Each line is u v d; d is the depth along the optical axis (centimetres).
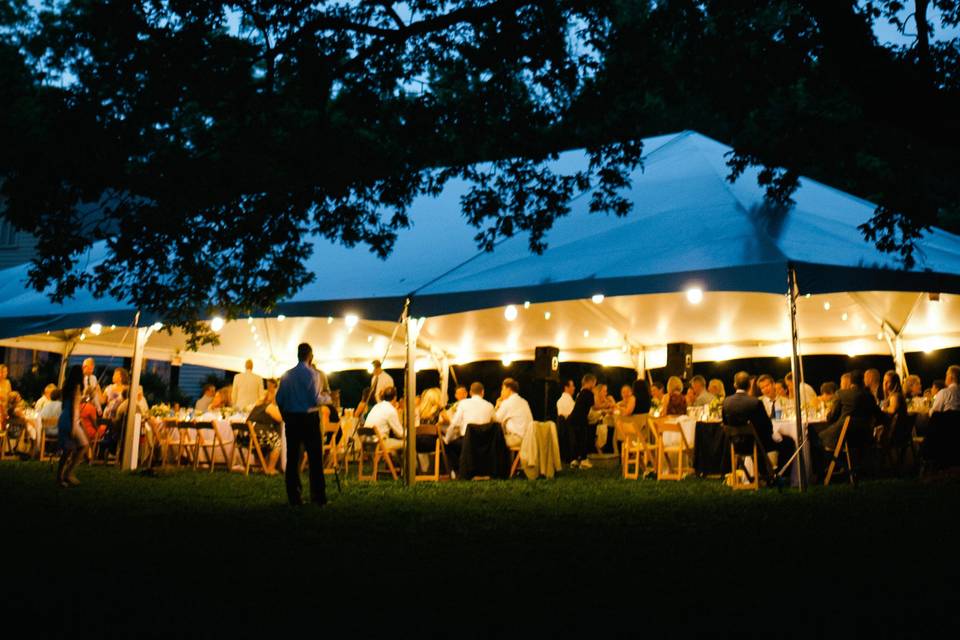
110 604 432
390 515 786
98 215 1681
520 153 964
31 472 1211
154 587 475
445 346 1859
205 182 937
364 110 932
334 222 1009
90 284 1005
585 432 1456
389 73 912
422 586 480
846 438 1029
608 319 1666
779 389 1298
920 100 575
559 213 1029
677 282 961
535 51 891
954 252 1056
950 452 1038
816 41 808
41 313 1325
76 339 1717
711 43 861
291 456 874
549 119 955
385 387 1281
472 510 822
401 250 1227
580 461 1454
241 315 1087
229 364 2000
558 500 908
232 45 905
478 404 1217
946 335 1581
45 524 711
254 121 938
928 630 382
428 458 1301
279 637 376
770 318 1603
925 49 656
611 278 982
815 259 941
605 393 1667
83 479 1115
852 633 379
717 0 838
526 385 2717
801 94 862
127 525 711
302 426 873
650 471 1270
